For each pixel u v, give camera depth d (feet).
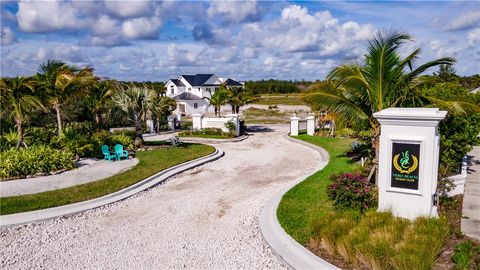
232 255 22.31
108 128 89.30
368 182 28.58
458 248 19.44
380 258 18.33
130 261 21.79
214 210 30.94
